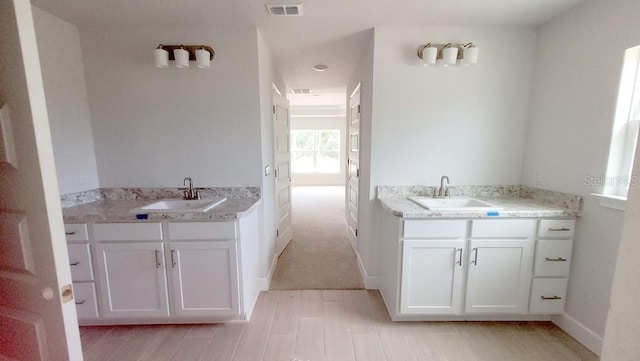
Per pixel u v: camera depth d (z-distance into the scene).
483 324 1.95
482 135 2.27
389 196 2.31
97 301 1.87
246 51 2.20
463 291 1.90
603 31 1.66
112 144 2.29
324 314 2.08
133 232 1.81
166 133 2.28
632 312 0.52
